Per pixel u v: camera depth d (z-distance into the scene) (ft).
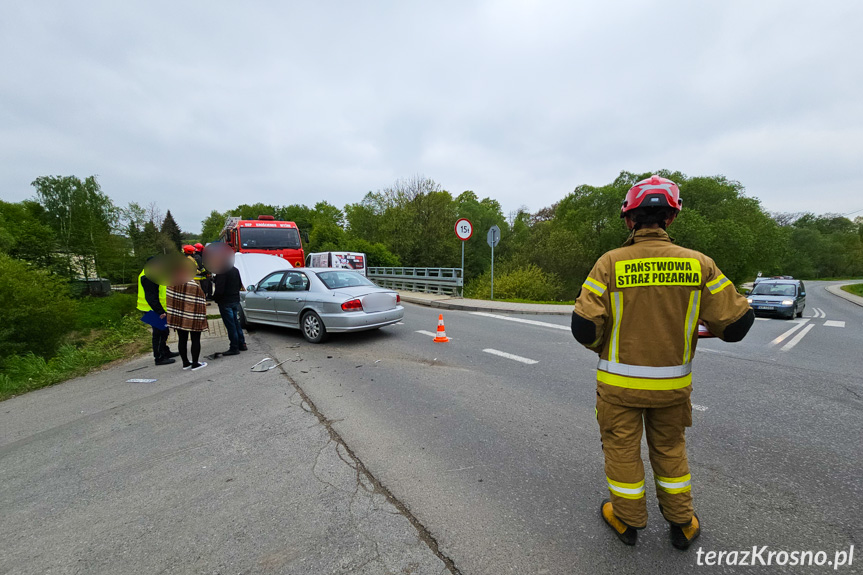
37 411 15.42
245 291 28.66
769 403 13.46
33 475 10.14
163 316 20.81
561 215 162.30
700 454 10.00
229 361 20.83
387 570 6.38
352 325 22.72
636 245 6.42
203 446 11.18
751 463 9.53
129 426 12.99
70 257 105.19
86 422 13.69
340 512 7.93
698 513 7.66
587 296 6.45
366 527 7.45
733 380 16.08
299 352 21.88
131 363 22.44
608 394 6.53
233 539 7.26
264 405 14.12
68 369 21.85
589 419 12.30
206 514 8.06
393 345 23.04
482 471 9.33
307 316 24.25
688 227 118.01
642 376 6.20
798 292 44.52
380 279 73.51
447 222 108.58
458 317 34.76
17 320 43.86
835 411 12.71
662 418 6.60
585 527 7.29
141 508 8.39
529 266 79.66
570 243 114.32
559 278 106.63
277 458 10.27
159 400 15.42
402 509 7.97
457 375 17.10
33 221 101.76
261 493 8.71
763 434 11.08
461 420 12.32
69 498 8.96
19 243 93.56
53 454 11.31
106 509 8.45
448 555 6.67
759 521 7.40
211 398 15.20
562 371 17.61
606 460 6.85
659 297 6.10
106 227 114.01
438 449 10.46
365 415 12.87
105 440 12.01
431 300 47.78
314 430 11.87
